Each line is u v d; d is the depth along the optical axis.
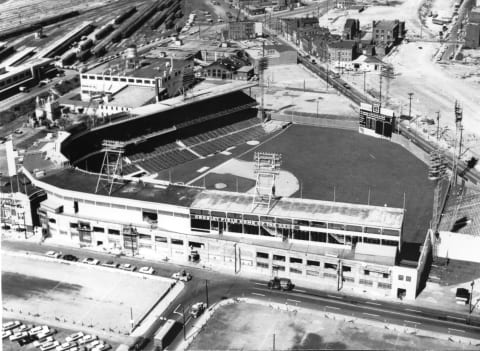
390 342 168.12
